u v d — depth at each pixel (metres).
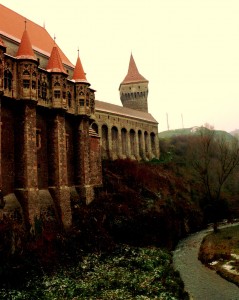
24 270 24.98
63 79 35.88
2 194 27.36
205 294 25.30
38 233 29.70
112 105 77.00
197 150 86.50
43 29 44.84
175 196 62.69
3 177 29.31
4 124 30.12
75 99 39.81
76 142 40.38
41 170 33.97
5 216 27.42
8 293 21.89
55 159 34.84
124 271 28.33
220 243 40.97
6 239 25.39
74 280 25.27
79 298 21.70
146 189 56.72
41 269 26.09
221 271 30.91
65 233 32.91
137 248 38.19
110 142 68.44
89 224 36.84
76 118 40.41
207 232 53.66
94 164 44.81
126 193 49.72
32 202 30.02
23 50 31.27
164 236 46.44
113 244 36.94
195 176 79.38
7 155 30.11
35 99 31.17
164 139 104.50
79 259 30.34
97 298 21.81
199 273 31.06
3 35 32.84
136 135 79.38
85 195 39.38
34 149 31.30
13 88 30.19
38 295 21.83
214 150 84.69
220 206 65.56
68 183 38.47
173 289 24.62
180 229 52.69
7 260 24.45
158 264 32.22
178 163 85.44
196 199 68.62
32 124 31.33
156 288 24.23
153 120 89.12
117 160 64.81
